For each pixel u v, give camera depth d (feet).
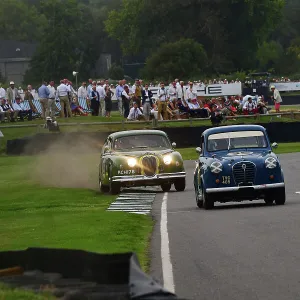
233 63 555.69
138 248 61.41
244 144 98.94
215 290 44.70
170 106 242.99
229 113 253.03
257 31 561.02
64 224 79.71
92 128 222.07
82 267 36.76
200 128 219.61
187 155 198.18
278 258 54.44
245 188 92.99
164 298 28.91
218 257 56.08
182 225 76.79
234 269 51.08
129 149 124.77
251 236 65.87
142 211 93.40
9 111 239.09
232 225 74.28
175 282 47.42
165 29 566.36
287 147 210.59
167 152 123.03
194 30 552.82
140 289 29.66
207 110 244.83
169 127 219.41
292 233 66.33
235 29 552.41
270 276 48.21
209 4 549.54
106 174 122.83
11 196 120.88
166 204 102.83
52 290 35.63
